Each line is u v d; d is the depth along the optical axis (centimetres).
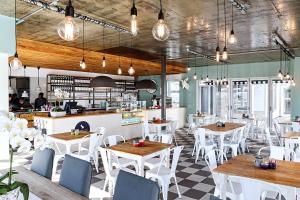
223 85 1182
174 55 890
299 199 266
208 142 630
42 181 217
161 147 409
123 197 186
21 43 601
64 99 1069
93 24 507
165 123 771
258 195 249
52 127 651
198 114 1052
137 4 397
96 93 1241
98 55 783
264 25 517
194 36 610
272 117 1052
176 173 505
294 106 945
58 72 1096
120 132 856
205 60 1021
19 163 565
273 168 276
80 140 499
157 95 1388
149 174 369
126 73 1270
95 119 766
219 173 267
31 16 455
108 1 386
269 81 1059
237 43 690
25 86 1029
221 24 509
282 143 631
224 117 1031
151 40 652
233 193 286
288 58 966
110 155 396
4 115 151
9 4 402
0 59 486
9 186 141
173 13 441
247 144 811
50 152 250
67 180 228
